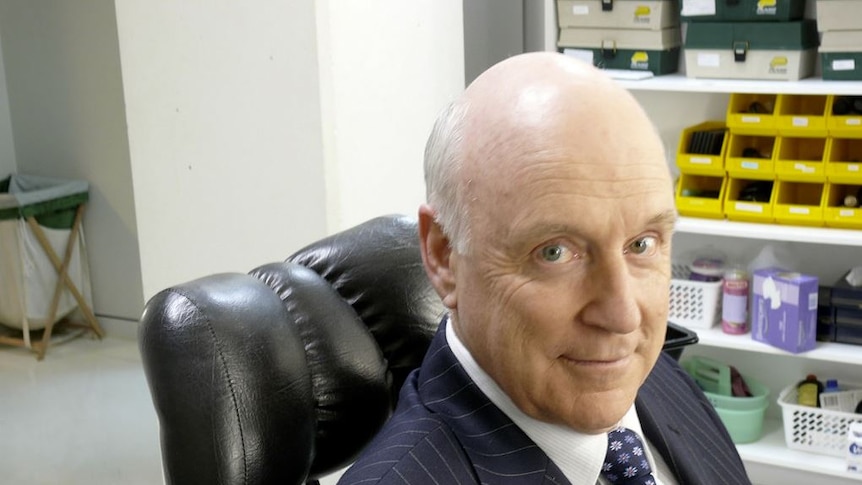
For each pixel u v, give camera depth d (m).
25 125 5.08
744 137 3.08
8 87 5.07
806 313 2.88
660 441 1.23
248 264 2.59
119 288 4.95
